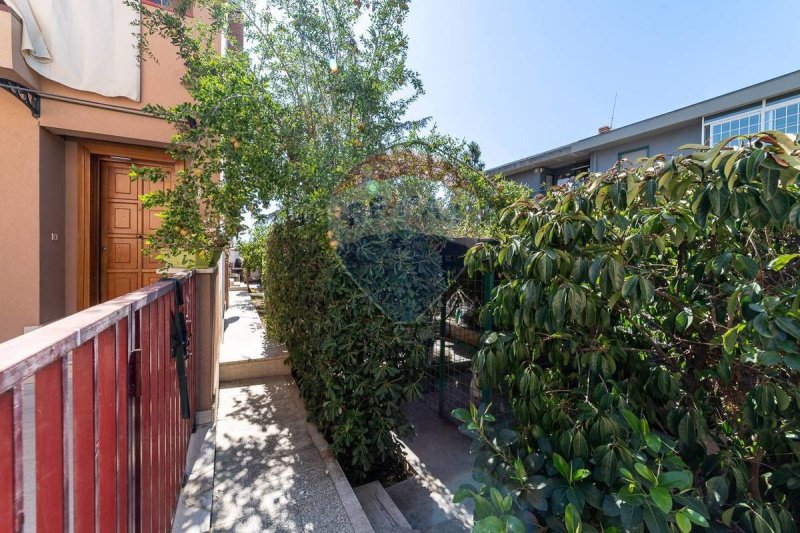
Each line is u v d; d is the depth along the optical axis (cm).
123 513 100
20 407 55
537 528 135
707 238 137
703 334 138
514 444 154
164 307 150
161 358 144
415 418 303
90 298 384
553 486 122
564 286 133
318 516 167
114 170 401
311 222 235
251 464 205
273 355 359
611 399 133
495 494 115
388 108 326
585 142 972
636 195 125
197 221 240
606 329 153
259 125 249
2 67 289
